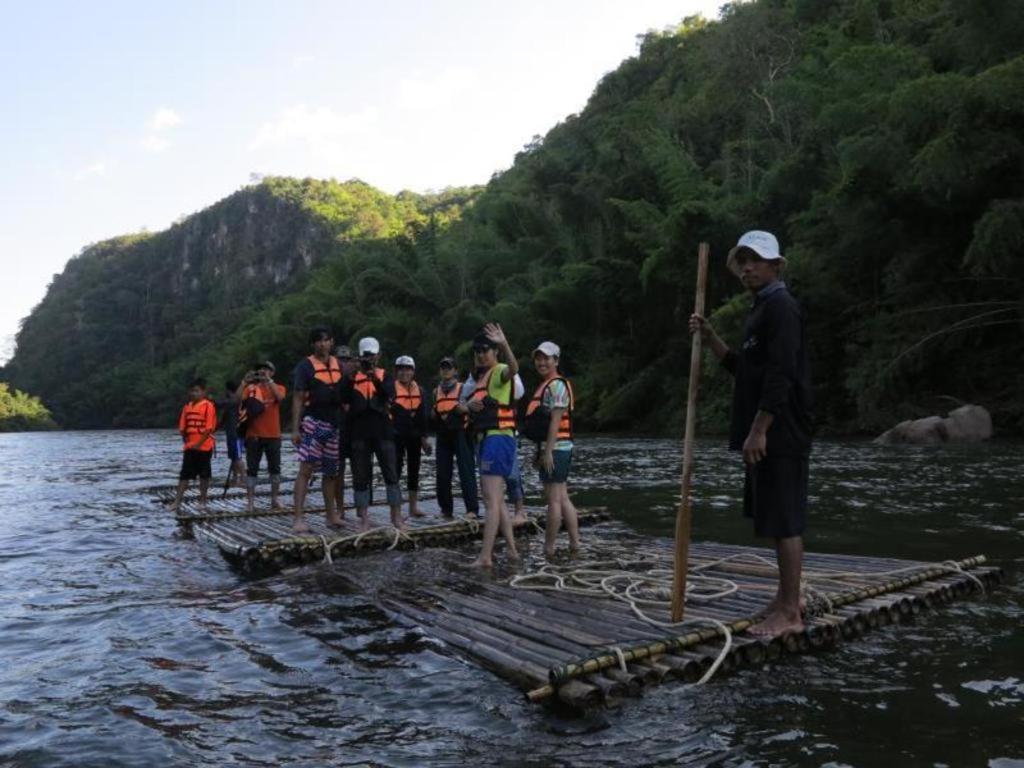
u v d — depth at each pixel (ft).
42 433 293.02
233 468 40.27
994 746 9.57
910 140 66.33
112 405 385.70
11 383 529.86
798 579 13.71
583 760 9.52
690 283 98.58
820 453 54.85
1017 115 60.44
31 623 16.85
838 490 34.78
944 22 77.92
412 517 28.86
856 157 66.80
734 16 150.51
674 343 105.91
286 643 14.75
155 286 598.34
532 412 22.53
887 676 12.16
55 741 10.50
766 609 14.25
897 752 9.48
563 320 117.60
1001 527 24.90
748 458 13.35
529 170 155.22
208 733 10.67
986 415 64.80
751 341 13.82
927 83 60.75
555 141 176.65
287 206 561.43
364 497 25.59
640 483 41.29
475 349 21.03
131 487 50.34
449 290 142.72
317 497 38.27
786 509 13.47
